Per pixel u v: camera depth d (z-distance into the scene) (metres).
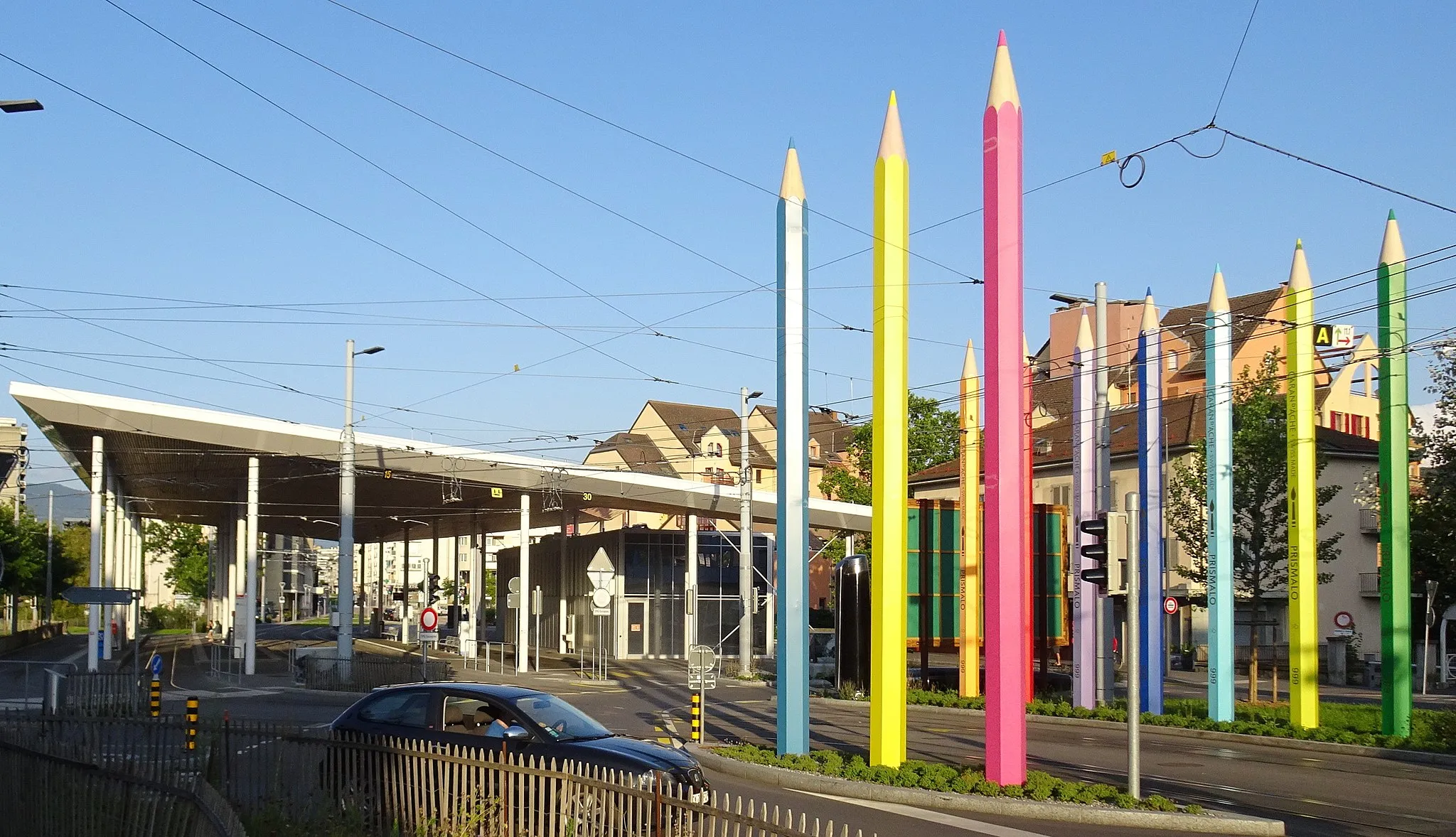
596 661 58.25
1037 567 38.62
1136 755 15.64
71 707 29.95
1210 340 27.33
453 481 50.41
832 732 26.61
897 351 18.27
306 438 44.94
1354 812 16.00
